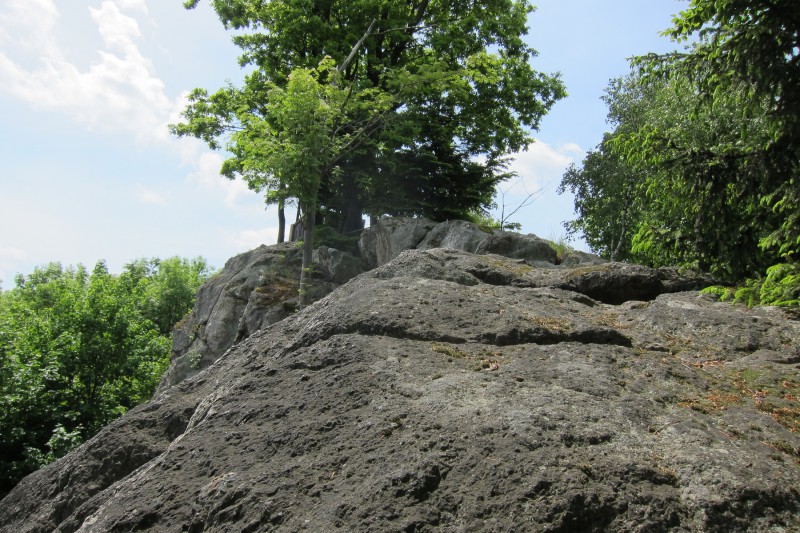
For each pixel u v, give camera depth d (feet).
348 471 10.09
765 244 21.35
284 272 55.21
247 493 10.08
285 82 69.87
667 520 8.51
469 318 15.39
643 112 77.92
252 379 13.92
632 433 10.29
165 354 71.00
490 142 71.77
